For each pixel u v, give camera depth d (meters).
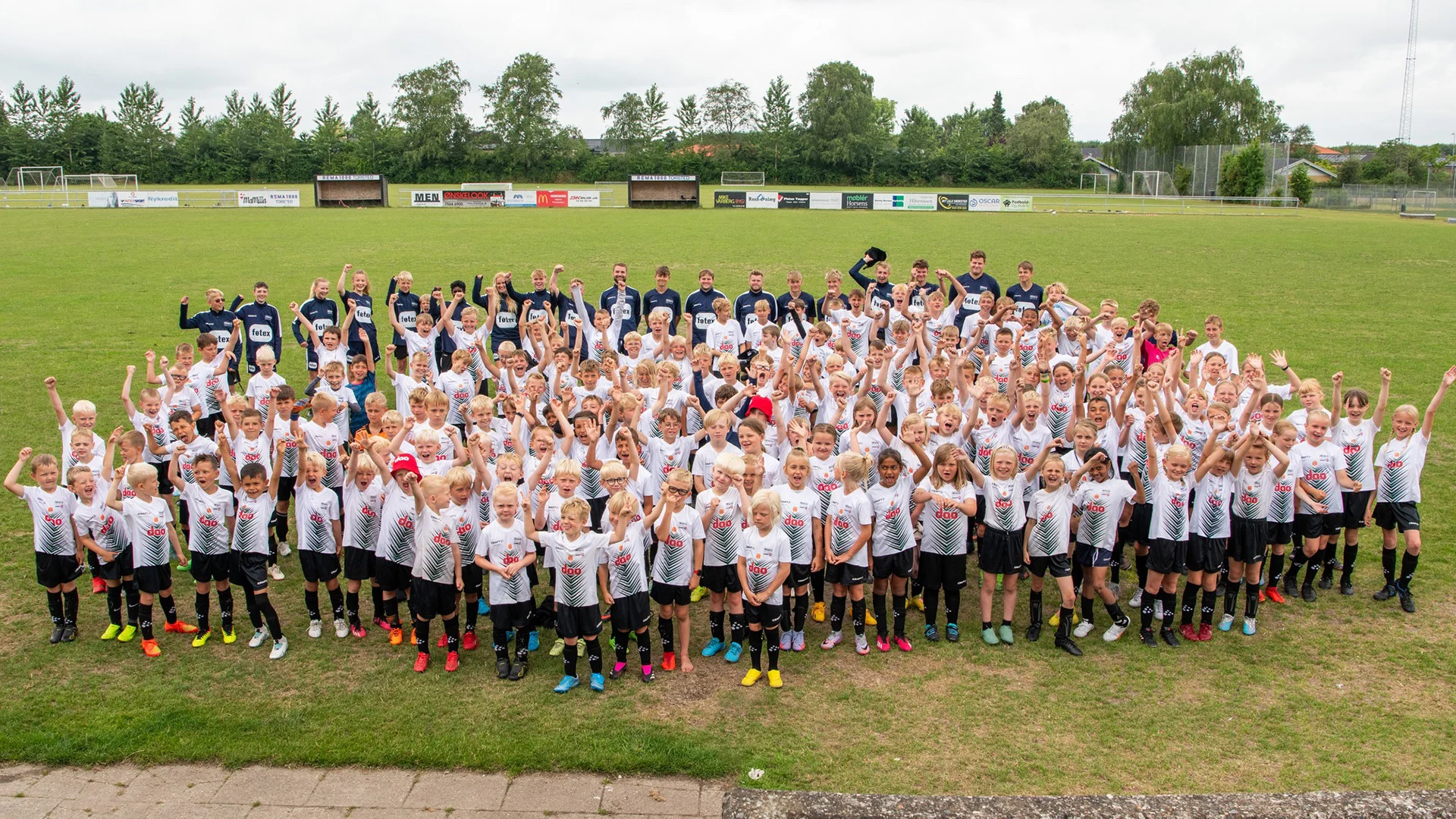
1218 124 92.12
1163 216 60.62
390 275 30.84
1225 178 79.31
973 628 9.62
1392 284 30.50
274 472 9.88
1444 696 8.19
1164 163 94.88
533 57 108.50
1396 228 51.25
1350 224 54.75
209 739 7.36
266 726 7.55
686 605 8.52
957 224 51.91
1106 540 9.05
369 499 9.01
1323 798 6.57
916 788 6.92
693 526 8.48
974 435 10.75
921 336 13.10
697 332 17.06
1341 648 9.06
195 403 12.97
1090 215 61.78
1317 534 9.84
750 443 9.23
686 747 7.30
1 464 13.34
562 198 65.69
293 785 6.89
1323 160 123.56
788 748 7.38
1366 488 10.04
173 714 7.71
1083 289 29.48
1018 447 10.37
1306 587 10.12
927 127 144.75
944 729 7.70
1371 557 11.23
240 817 6.52
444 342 16.25
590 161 111.25
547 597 9.55
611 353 11.98
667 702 8.08
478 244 39.44
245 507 8.63
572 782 6.95
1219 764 7.23
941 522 8.96
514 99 109.06
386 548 8.86
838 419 11.20
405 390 13.55
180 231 44.53
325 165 105.81
